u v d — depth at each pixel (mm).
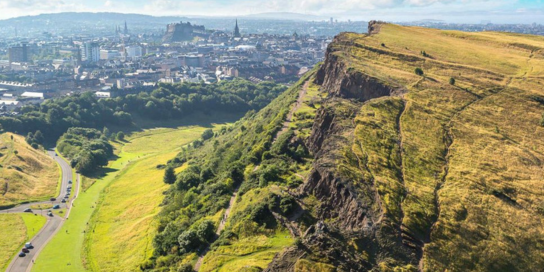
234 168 192125
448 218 112562
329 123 179125
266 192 153125
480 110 176125
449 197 119875
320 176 137125
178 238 154750
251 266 116500
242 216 145750
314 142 184750
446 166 137000
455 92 193250
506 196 121000
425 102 183750
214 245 139375
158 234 172250
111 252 189875
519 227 110750
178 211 189125
